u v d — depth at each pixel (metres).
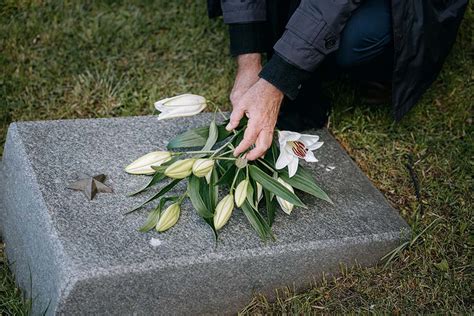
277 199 2.15
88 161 2.28
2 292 2.21
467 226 2.39
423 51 2.34
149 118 2.52
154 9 3.28
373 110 2.83
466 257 2.31
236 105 2.15
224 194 2.21
